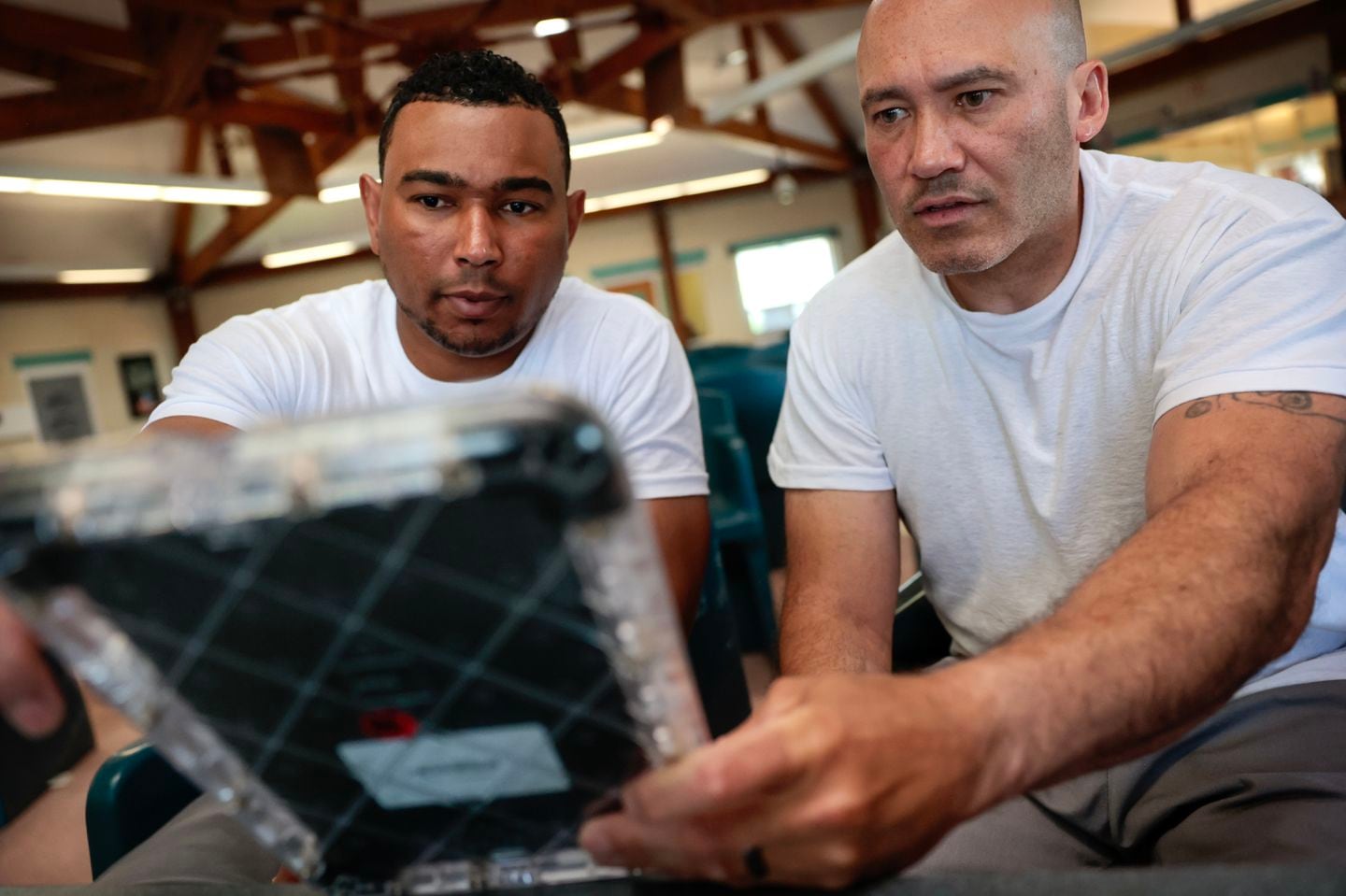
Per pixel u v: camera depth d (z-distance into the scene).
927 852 0.53
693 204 14.79
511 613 0.40
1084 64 1.08
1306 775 0.83
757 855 0.50
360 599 0.41
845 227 14.62
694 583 1.40
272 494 0.36
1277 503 0.75
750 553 3.12
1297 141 9.30
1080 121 1.10
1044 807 1.08
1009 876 0.49
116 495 0.37
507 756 0.48
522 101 1.21
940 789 0.51
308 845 0.54
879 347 1.25
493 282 1.22
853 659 1.16
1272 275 0.95
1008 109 1.01
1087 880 0.47
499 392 0.35
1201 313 0.98
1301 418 0.85
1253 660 0.66
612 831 0.51
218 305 14.82
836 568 1.26
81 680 0.44
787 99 13.26
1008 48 1.00
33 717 0.53
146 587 0.40
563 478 0.35
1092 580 0.68
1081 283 1.11
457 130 1.18
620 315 1.44
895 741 0.49
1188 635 0.62
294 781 0.50
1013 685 0.55
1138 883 0.46
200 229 13.96
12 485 0.37
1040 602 1.19
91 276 13.45
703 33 10.93
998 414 1.18
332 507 0.36
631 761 0.48
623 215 14.80
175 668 0.44
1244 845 0.79
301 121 8.97
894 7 1.03
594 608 0.40
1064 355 1.13
